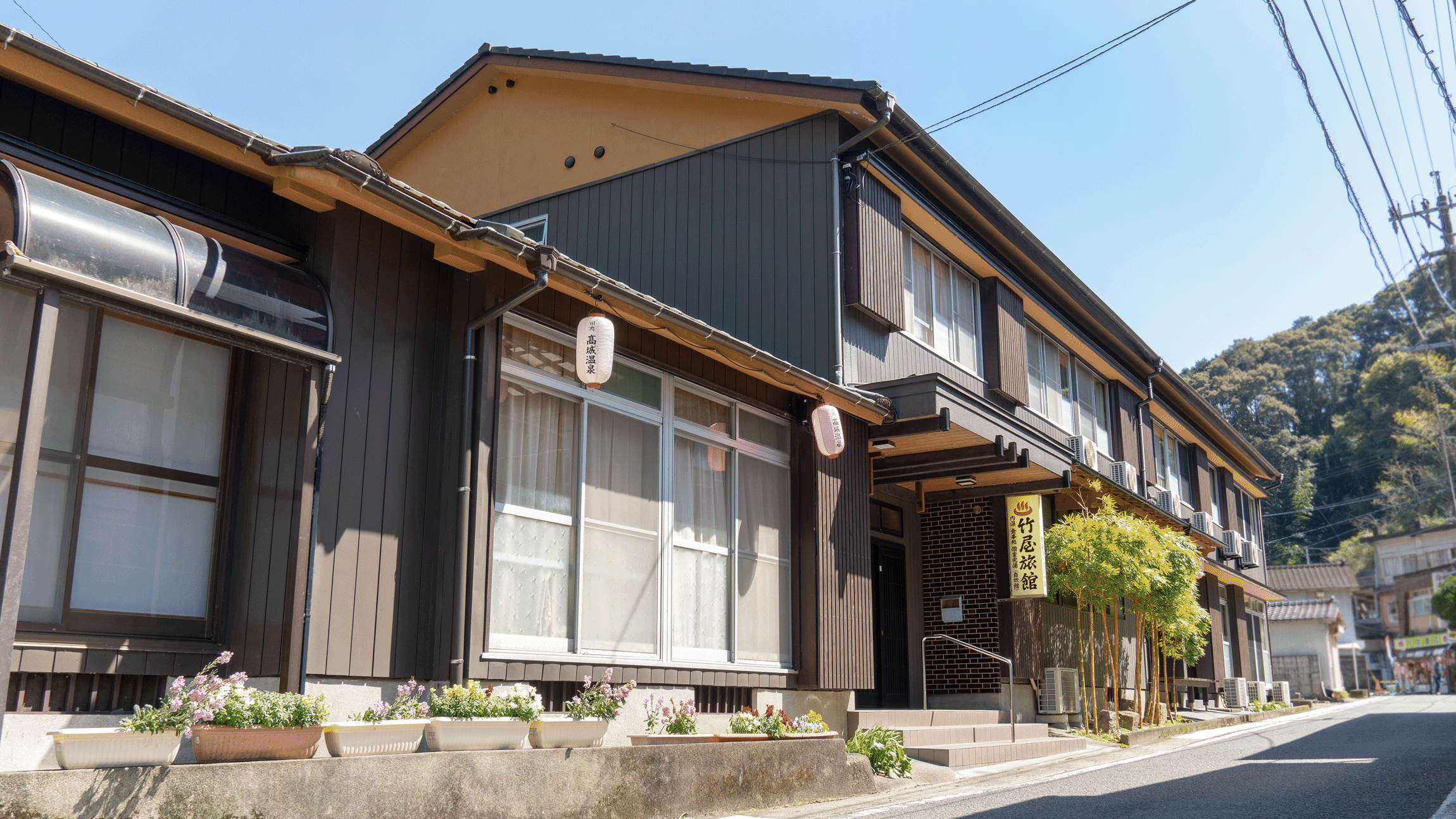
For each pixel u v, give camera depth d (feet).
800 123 38.29
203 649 18.53
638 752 20.63
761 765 23.35
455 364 22.12
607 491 25.52
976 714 38.19
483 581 21.22
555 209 43.98
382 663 19.74
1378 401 209.36
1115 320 55.11
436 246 21.77
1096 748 38.68
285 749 15.89
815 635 30.55
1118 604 54.24
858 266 36.24
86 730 15.24
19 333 16.79
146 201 18.80
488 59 45.68
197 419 19.45
